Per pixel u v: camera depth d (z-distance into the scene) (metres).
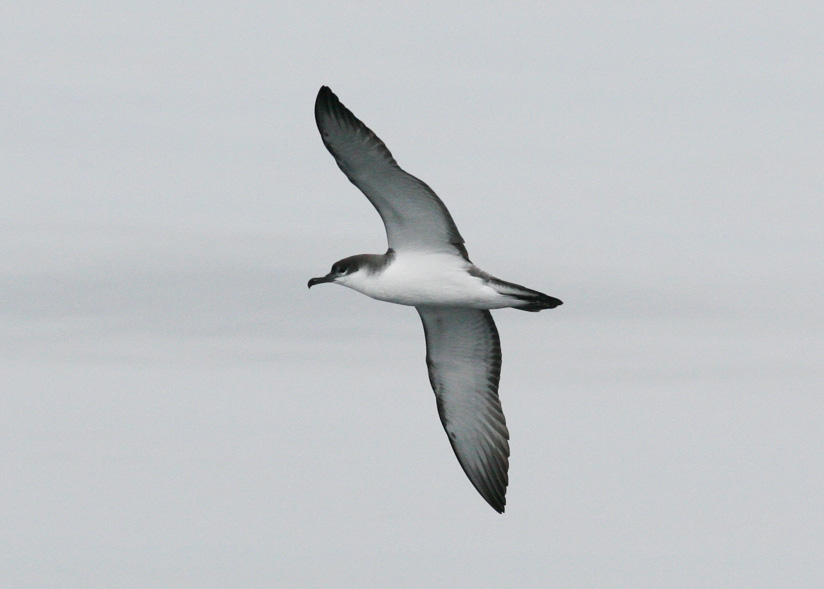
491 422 19.12
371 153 15.64
